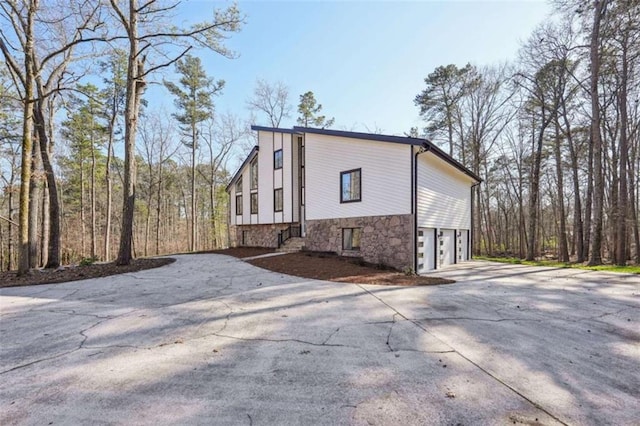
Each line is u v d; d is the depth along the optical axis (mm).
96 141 22984
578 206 15320
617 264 13500
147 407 2480
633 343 3918
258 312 5305
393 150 10703
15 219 21172
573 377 2990
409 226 10109
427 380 2908
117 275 9625
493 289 7383
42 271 10406
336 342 3922
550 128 19031
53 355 3580
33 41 10000
